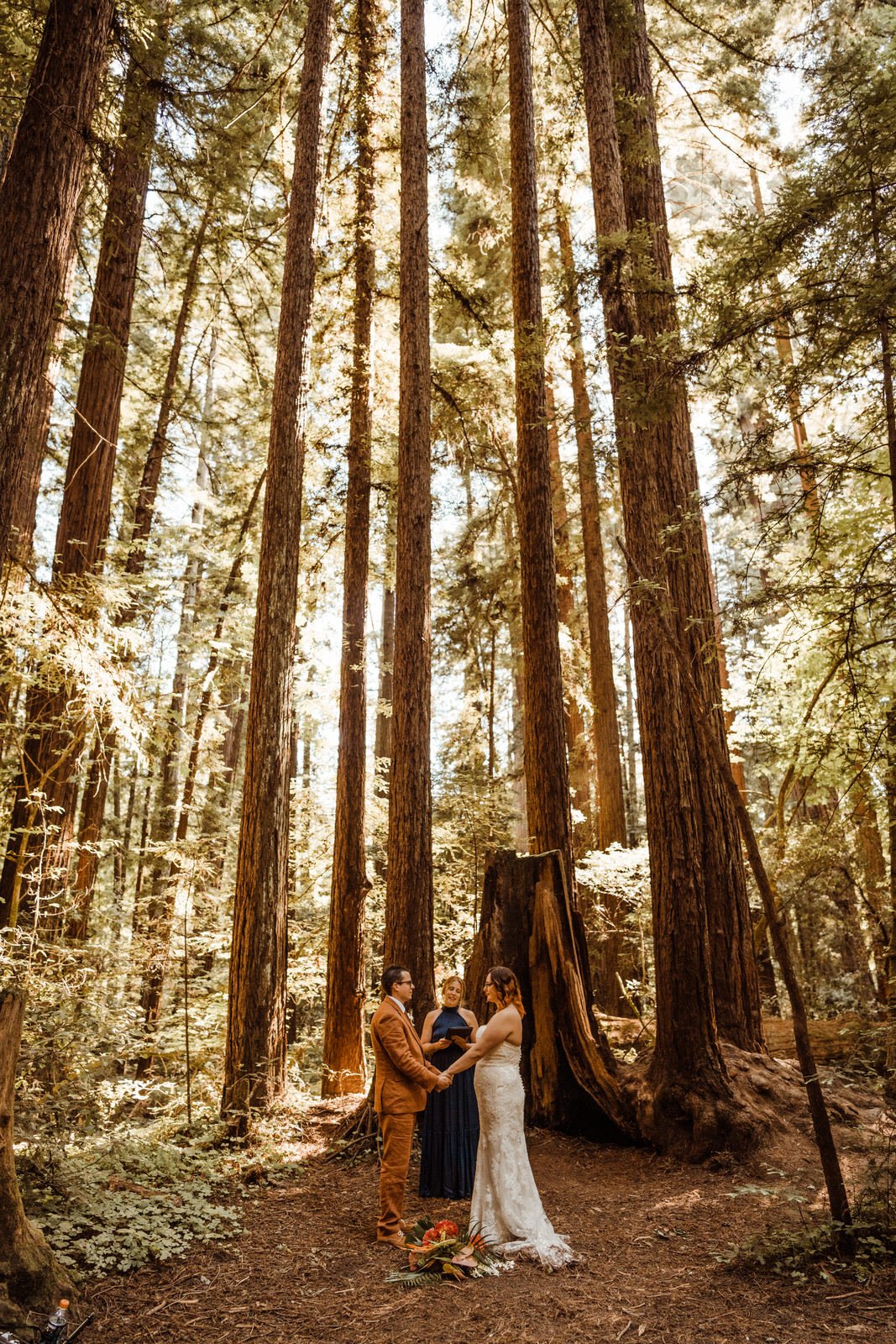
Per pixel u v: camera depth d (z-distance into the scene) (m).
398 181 12.10
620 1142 6.47
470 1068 5.77
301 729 15.14
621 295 6.64
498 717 17.89
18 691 7.50
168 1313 3.77
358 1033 10.00
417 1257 4.28
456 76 11.51
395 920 7.41
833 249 4.32
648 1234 4.63
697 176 16.12
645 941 13.09
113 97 7.39
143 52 7.49
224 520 15.36
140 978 8.23
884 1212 4.12
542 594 8.11
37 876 6.68
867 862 10.65
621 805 13.55
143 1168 5.52
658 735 6.54
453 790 11.42
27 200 4.31
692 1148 5.82
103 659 6.95
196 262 13.30
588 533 14.45
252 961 7.10
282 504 7.83
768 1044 8.57
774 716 11.43
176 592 12.69
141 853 10.57
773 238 4.38
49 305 4.31
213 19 11.12
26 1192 4.48
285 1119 6.92
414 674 7.89
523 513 8.33
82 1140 5.38
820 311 4.32
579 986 7.01
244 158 11.02
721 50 11.73
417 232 8.80
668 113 13.95
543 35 11.81
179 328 13.39
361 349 11.51
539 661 8.00
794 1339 3.29
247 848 7.31
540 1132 6.77
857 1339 3.24
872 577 4.99
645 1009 12.56
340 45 11.33
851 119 4.14
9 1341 3.26
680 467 7.36
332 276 11.88
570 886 7.43
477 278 13.59
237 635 15.61
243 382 16.19
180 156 9.72
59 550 9.09
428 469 8.41
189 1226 4.79
